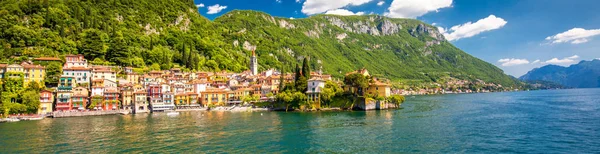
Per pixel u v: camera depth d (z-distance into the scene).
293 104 172.25
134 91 176.12
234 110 179.12
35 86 161.00
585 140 78.06
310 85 173.25
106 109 167.12
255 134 94.50
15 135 96.56
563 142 76.56
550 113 133.25
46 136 94.38
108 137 91.56
